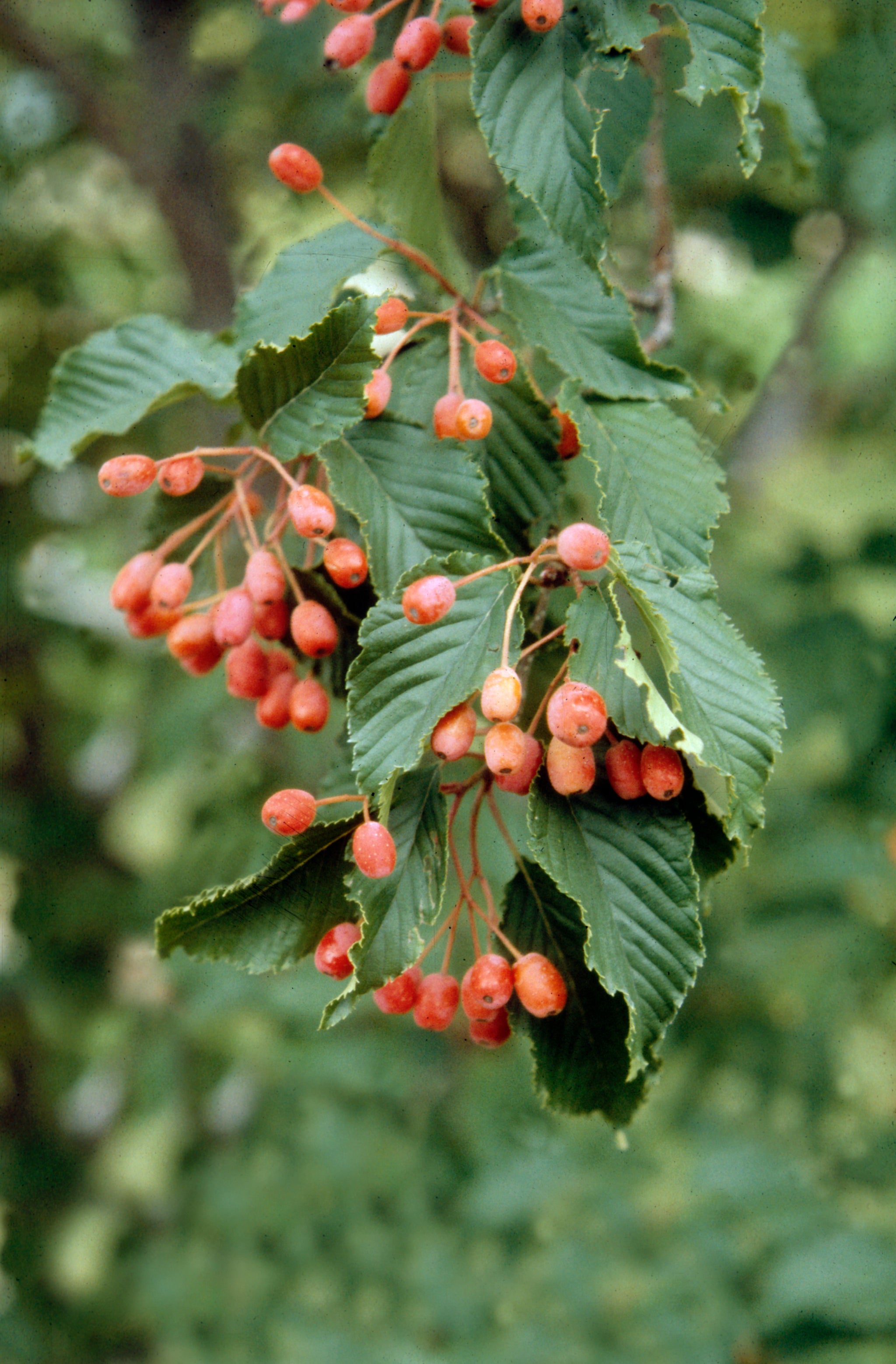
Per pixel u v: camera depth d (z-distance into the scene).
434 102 0.79
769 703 0.72
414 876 0.73
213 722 1.34
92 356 0.81
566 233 0.74
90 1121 1.96
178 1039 1.59
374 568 0.75
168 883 1.35
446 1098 1.71
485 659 0.72
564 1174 1.34
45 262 1.59
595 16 0.74
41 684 1.78
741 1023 1.41
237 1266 1.62
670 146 1.14
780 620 1.36
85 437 0.80
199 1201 1.68
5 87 1.48
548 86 0.74
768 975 1.36
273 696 0.77
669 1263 1.20
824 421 1.50
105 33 1.53
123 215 1.73
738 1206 1.21
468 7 0.79
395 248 0.78
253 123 1.46
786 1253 1.13
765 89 0.87
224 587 0.78
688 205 1.19
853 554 1.36
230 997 1.43
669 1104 1.41
